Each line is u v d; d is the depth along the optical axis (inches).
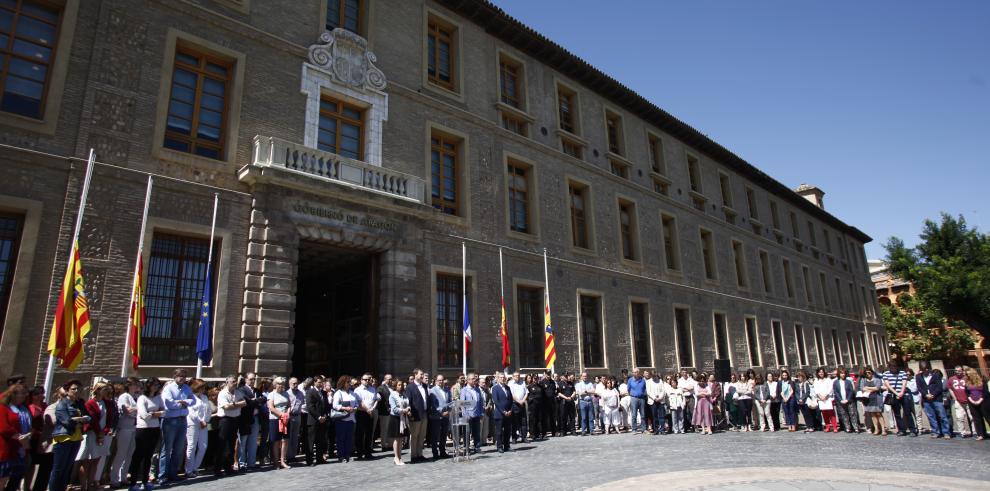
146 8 514.3
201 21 546.6
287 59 603.2
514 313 760.3
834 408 679.7
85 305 394.6
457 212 743.1
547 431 674.8
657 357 965.8
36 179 437.1
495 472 394.3
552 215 861.2
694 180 1237.7
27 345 412.2
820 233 1720.0
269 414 431.5
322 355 733.3
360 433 467.8
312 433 453.7
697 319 1086.4
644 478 360.8
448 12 797.2
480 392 517.0
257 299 523.2
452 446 555.2
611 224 960.9
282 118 585.0
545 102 912.9
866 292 1940.2
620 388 739.4
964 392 575.8
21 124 437.7
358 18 696.4
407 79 716.0
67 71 465.4
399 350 613.3
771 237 1443.2
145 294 472.4
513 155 826.2
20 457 269.0
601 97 1028.5
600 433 688.4
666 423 706.8
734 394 746.8
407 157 689.6
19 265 416.8
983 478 356.8
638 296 966.4
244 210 536.7
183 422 370.3
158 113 503.5
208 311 473.1
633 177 1047.0
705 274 1154.0
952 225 1679.4
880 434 629.3
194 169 516.1
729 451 506.0
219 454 389.4
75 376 424.5
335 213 590.2
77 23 477.1
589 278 885.8
